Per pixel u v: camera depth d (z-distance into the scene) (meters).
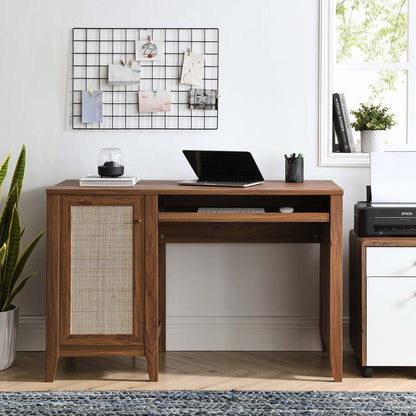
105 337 2.76
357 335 2.86
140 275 2.73
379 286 2.74
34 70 3.16
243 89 3.16
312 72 3.15
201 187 2.77
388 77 3.39
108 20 3.14
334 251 2.71
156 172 3.20
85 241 2.72
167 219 2.72
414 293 2.73
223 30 3.14
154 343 2.76
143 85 3.17
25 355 3.17
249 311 3.26
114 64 3.15
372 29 3.41
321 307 3.13
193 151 2.84
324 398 2.56
